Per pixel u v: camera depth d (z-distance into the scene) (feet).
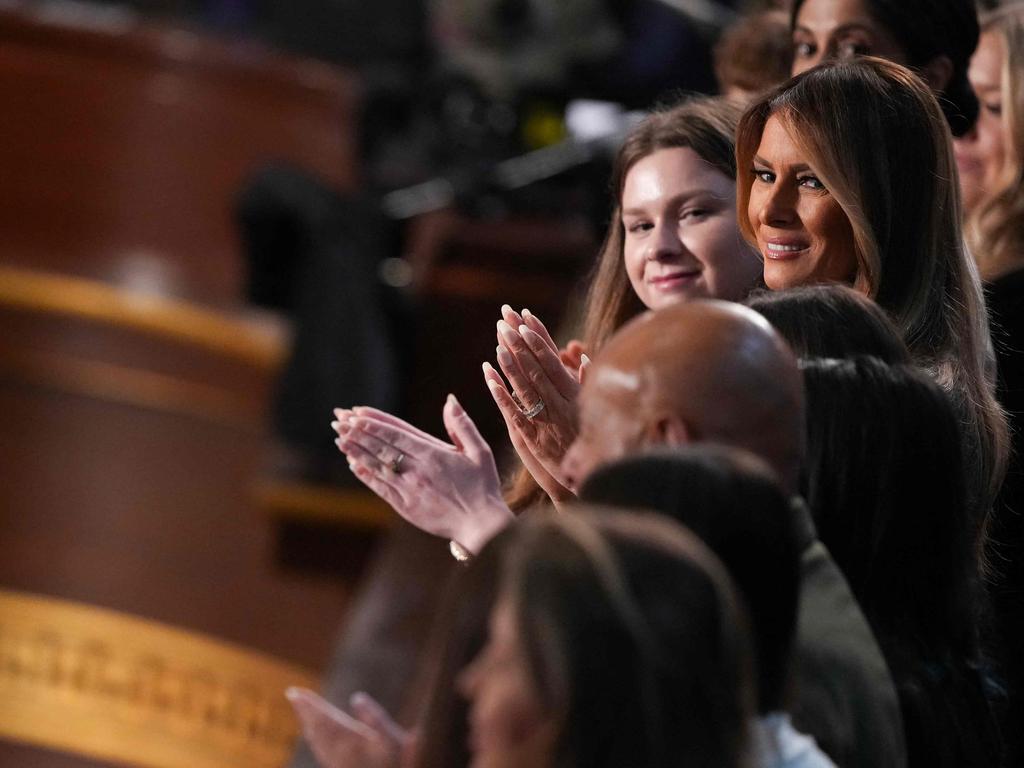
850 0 34.88
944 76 35.17
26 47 104.83
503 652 15.88
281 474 79.05
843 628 21.44
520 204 83.10
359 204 83.61
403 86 103.04
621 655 15.57
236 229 95.66
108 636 75.10
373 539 79.15
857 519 23.04
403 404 79.66
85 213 101.19
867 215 26.94
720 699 15.90
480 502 26.03
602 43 93.66
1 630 74.64
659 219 30.86
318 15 110.52
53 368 88.74
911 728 22.04
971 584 24.04
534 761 15.64
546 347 26.71
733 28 42.83
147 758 71.77
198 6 116.67
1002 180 37.50
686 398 19.45
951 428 23.48
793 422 19.92
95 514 81.71
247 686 74.69
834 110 27.12
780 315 24.36
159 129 105.81
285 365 80.38
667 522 17.44
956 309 27.68
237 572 79.61
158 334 89.97
